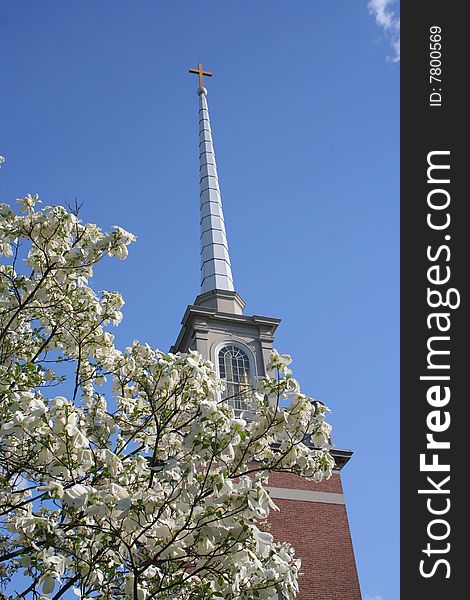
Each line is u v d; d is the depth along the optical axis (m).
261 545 7.14
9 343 10.40
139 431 10.33
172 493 7.25
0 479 8.30
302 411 8.58
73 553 7.61
